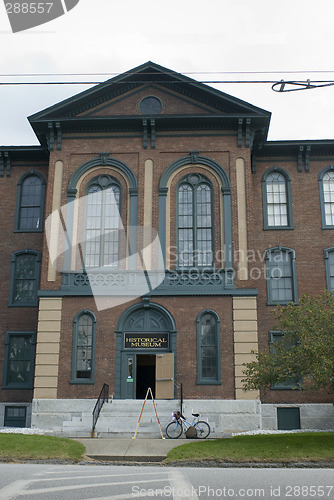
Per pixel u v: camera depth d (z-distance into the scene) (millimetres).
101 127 28562
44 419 24984
